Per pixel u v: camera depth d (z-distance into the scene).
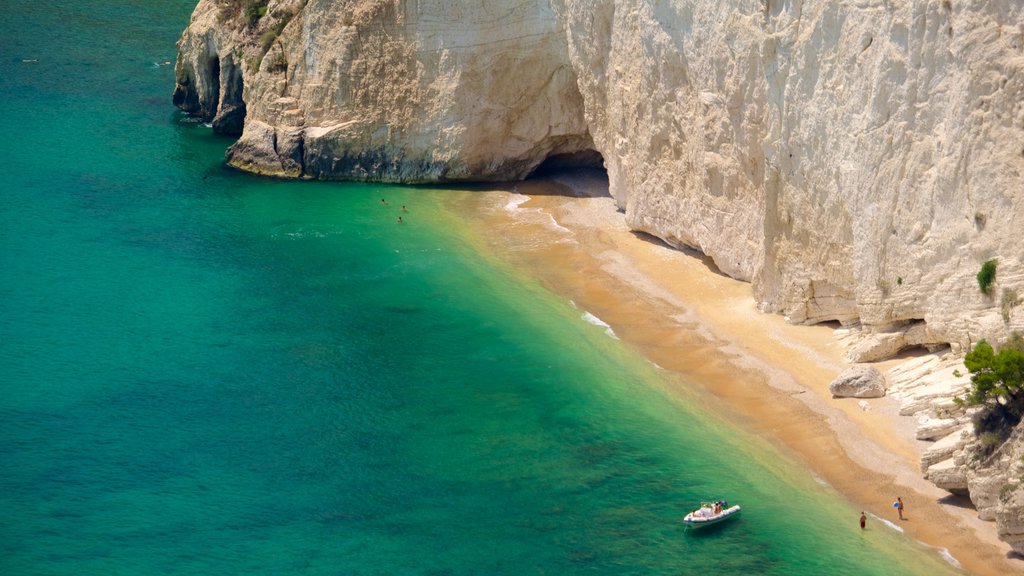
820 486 54.06
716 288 71.75
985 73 53.78
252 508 53.81
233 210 85.94
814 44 62.31
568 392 62.59
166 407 61.56
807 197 64.19
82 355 66.44
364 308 71.81
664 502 53.78
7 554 50.50
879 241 59.38
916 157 57.34
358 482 55.69
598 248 78.62
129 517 53.06
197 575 49.50
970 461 50.69
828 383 60.81
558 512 53.41
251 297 73.31
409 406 61.69
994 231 53.75
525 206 86.06
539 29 85.38
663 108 75.00
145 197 87.50
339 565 50.25
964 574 48.06
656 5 73.69
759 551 50.31
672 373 63.81
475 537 51.94
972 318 54.91
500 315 70.69
